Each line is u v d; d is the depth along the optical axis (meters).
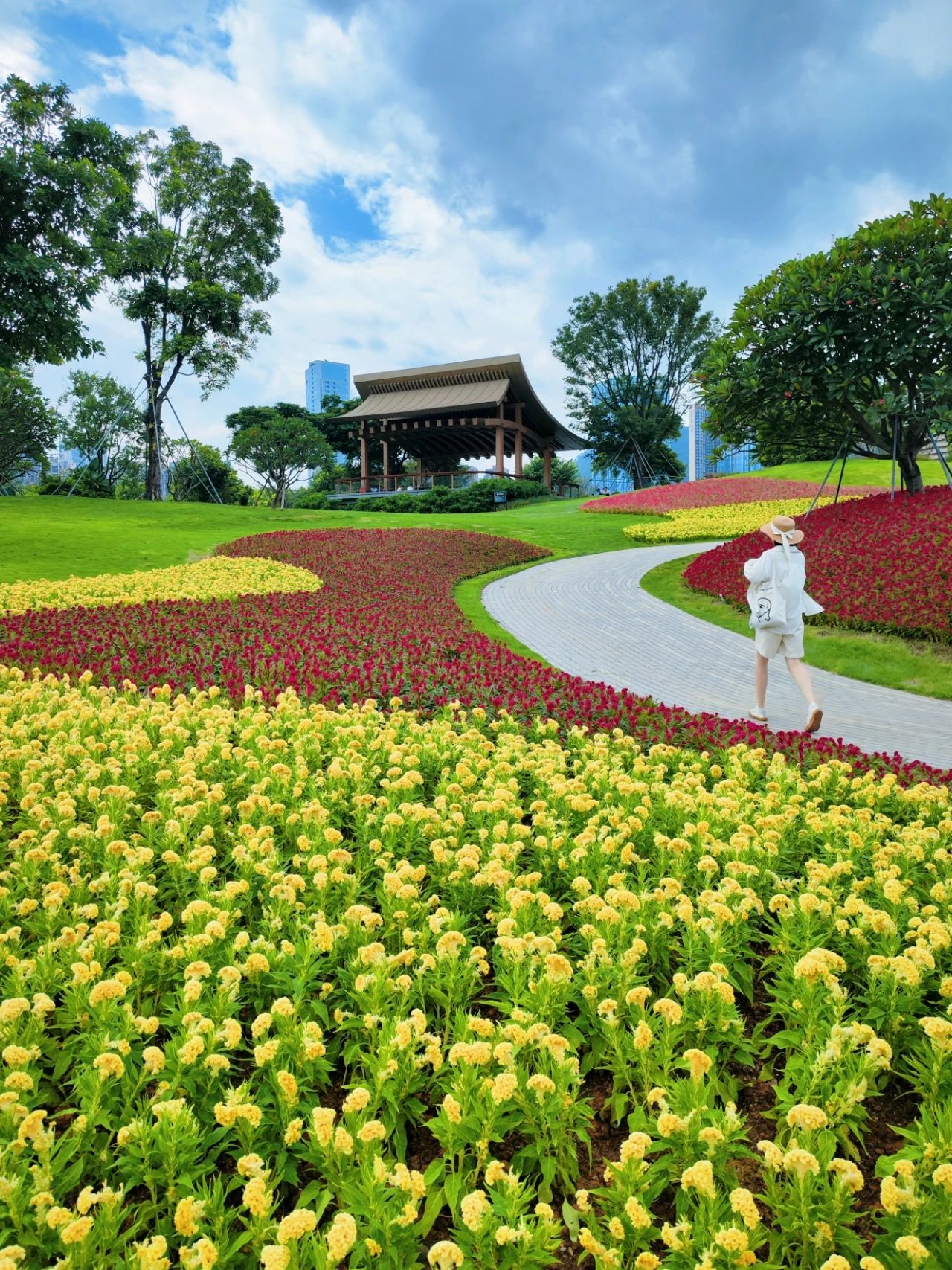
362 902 3.75
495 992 3.16
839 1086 2.36
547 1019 2.72
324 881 3.44
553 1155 2.38
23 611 11.91
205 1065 2.38
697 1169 1.93
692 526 25.83
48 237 18.89
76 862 3.70
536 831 4.45
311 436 53.66
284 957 2.98
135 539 21.61
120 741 5.56
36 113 19.12
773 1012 2.90
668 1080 2.49
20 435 48.50
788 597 7.94
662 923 3.18
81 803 4.61
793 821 4.46
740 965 3.15
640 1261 1.83
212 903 3.46
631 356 57.16
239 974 2.76
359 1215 2.00
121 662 8.73
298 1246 1.83
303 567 17.75
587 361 57.44
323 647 9.59
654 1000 3.05
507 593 16.62
